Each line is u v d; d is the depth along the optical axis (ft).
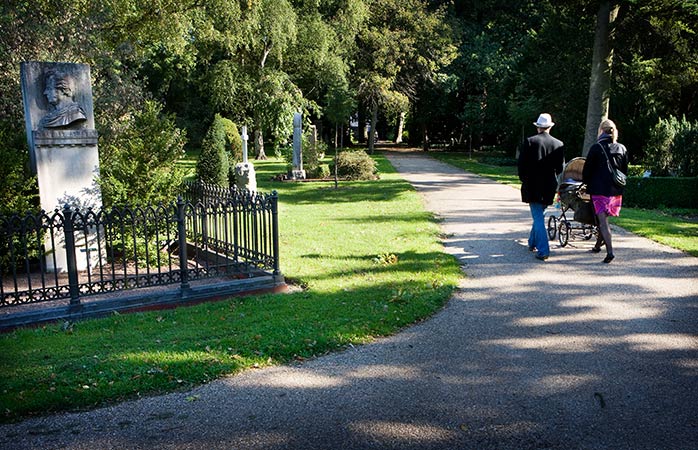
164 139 31.71
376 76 125.29
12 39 37.24
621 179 25.91
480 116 129.80
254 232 26.61
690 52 63.46
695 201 51.08
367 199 56.24
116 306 22.24
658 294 21.94
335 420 12.80
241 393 14.24
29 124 28.60
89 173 29.84
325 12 125.29
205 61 115.96
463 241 33.17
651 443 11.67
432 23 127.13
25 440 12.11
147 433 12.34
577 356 16.29
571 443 11.73
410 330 18.78
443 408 13.32
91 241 30.07
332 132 165.17
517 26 141.59
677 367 15.39
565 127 93.30
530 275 25.17
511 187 64.03
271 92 115.14
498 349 16.97
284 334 17.95
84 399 13.79
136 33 70.85
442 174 84.17
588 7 62.75
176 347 17.06
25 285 26.86
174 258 33.27
